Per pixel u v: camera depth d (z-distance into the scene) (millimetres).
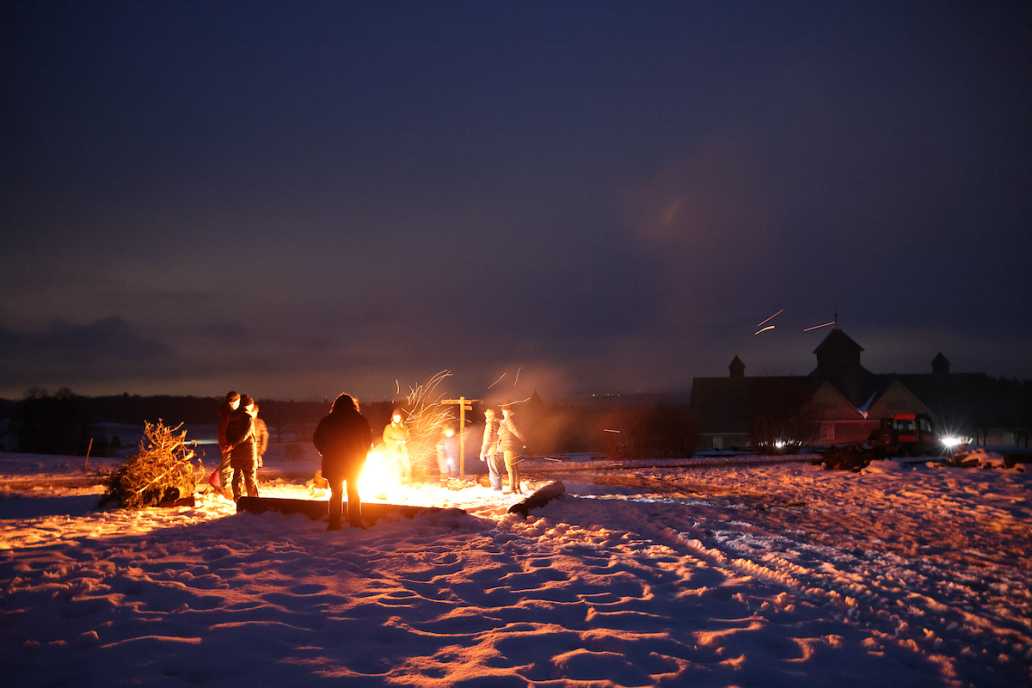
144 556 7113
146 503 11070
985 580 7258
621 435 37188
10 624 4922
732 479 19906
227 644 4438
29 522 9414
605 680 4008
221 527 8898
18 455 31562
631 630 4965
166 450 11570
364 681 3924
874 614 5680
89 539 8055
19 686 3850
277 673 4020
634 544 8219
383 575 6469
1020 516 11914
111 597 5469
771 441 42219
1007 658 4887
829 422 55875
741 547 8578
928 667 4609
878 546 9047
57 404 41875
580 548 7859
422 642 4617
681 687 3982
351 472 8836
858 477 19781
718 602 5828
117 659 4184
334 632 4754
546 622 5105
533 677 4055
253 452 11281
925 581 7090
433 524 9078
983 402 60594
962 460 23156
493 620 5105
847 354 62719
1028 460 22109
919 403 57562
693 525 10297
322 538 8250
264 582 6109
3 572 6336
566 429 44562
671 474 22219
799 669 4379
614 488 16703
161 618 4984
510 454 13625
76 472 22109
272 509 9812
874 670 4441
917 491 15891
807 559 7934
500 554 7406
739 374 64312
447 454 17141
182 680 3949
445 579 6340
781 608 5680
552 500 11898
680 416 38625
